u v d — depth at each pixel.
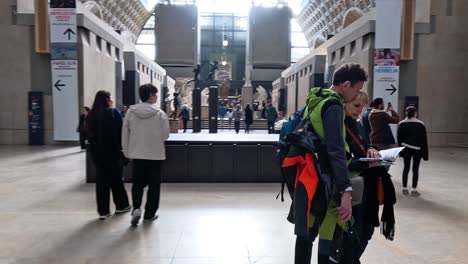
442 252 3.50
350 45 14.93
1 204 5.17
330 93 2.22
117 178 4.66
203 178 6.89
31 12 13.96
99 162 4.41
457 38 13.61
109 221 4.41
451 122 13.76
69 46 12.71
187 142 6.91
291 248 3.58
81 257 3.33
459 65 13.64
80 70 13.30
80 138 11.90
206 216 4.64
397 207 5.15
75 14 12.65
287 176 2.29
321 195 2.14
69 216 4.61
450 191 6.19
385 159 2.35
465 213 4.85
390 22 12.36
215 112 17.84
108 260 3.26
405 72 13.62
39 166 8.52
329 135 2.09
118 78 17.78
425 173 7.94
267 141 6.93
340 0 30.00
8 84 13.48
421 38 13.54
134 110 4.23
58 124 12.88
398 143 6.02
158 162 4.38
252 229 4.14
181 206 5.13
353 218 2.38
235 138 7.33
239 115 19.20
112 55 17.28
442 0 13.48
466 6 13.50
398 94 13.18
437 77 13.66
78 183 6.61
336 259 2.37
